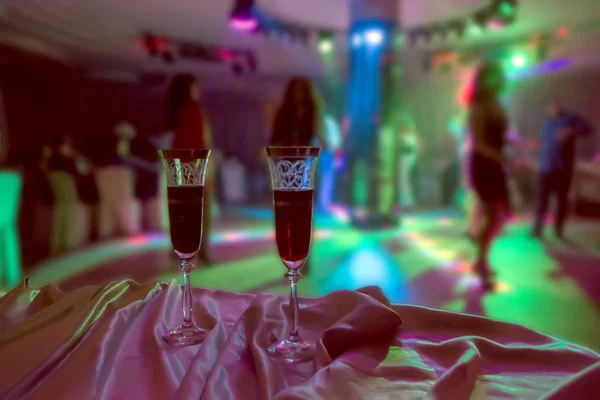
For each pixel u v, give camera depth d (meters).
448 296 2.85
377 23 5.21
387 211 5.47
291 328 0.73
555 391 0.52
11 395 0.57
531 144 6.57
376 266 3.62
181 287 0.96
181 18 6.43
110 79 9.74
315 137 2.82
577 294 2.88
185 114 3.05
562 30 6.96
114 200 4.99
